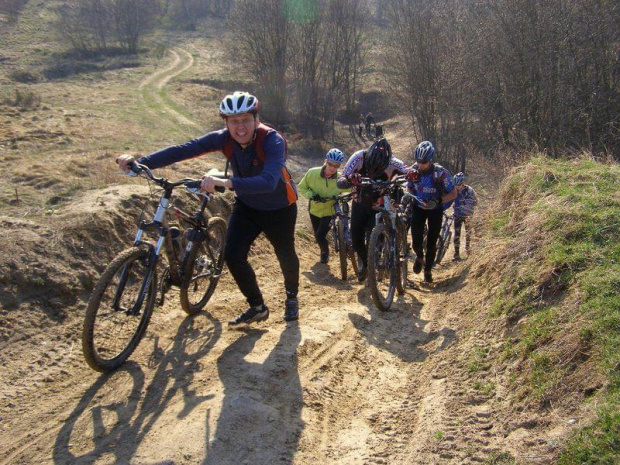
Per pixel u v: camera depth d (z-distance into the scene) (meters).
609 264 4.17
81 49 66.56
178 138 24.12
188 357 4.52
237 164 4.51
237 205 4.87
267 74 42.22
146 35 79.62
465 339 4.71
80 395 3.99
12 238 5.54
